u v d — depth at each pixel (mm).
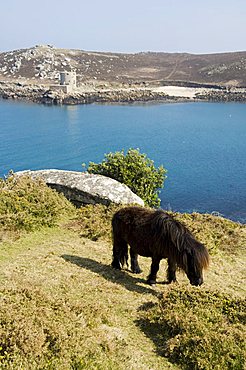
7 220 13938
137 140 73938
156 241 10453
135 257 11742
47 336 7191
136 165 22219
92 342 7449
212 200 42219
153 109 119188
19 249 12461
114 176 22094
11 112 105250
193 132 83812
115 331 8219
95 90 140750
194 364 7367
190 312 8703
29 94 136375
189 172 53031
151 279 10977
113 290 10188
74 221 15891
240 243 15844
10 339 6801
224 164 57375
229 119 102375
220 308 8984
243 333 7875
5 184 17219
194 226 16234
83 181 18250
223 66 196500
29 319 7434
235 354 7352
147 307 9484
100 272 11352
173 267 10836
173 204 40938
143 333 8453
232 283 12008
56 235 14414
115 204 17047
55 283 9977
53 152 61656
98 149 64688
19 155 59031
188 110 119062
